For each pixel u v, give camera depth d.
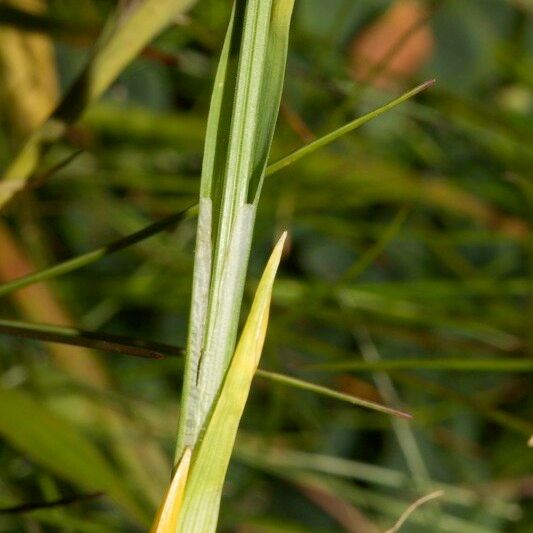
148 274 0.52
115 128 0.52
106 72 0.29
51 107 0.46
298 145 0.52
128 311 0.54
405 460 0.50
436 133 0.58
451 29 0.59
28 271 0.42
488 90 0.62
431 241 0.54
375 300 0.50
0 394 0.32
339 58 0.52
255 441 0.46
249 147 0.21
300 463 0.45
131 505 0.31
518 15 0.61
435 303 0.51
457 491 0.47
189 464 0.21
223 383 0.21
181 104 0.57
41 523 0.40
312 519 0.49
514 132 0.53
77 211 0.53
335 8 0.56
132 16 0.29
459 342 0.51
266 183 0.52
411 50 0.56
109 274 0.54
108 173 0.49
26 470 0.43
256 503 0.49
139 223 0.52
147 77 0.56
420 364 0.33
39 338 0.25
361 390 0.50
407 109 0.52
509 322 0.52
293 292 0.48
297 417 0.50
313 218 0.53
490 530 0.46
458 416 0.52
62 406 0.43
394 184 0.54
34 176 0.43
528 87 0.60
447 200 0.55
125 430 0.43
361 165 0.54
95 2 0.49
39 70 0.46
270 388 0.47
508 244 0.58
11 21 0.34
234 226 0.21
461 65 0.60
